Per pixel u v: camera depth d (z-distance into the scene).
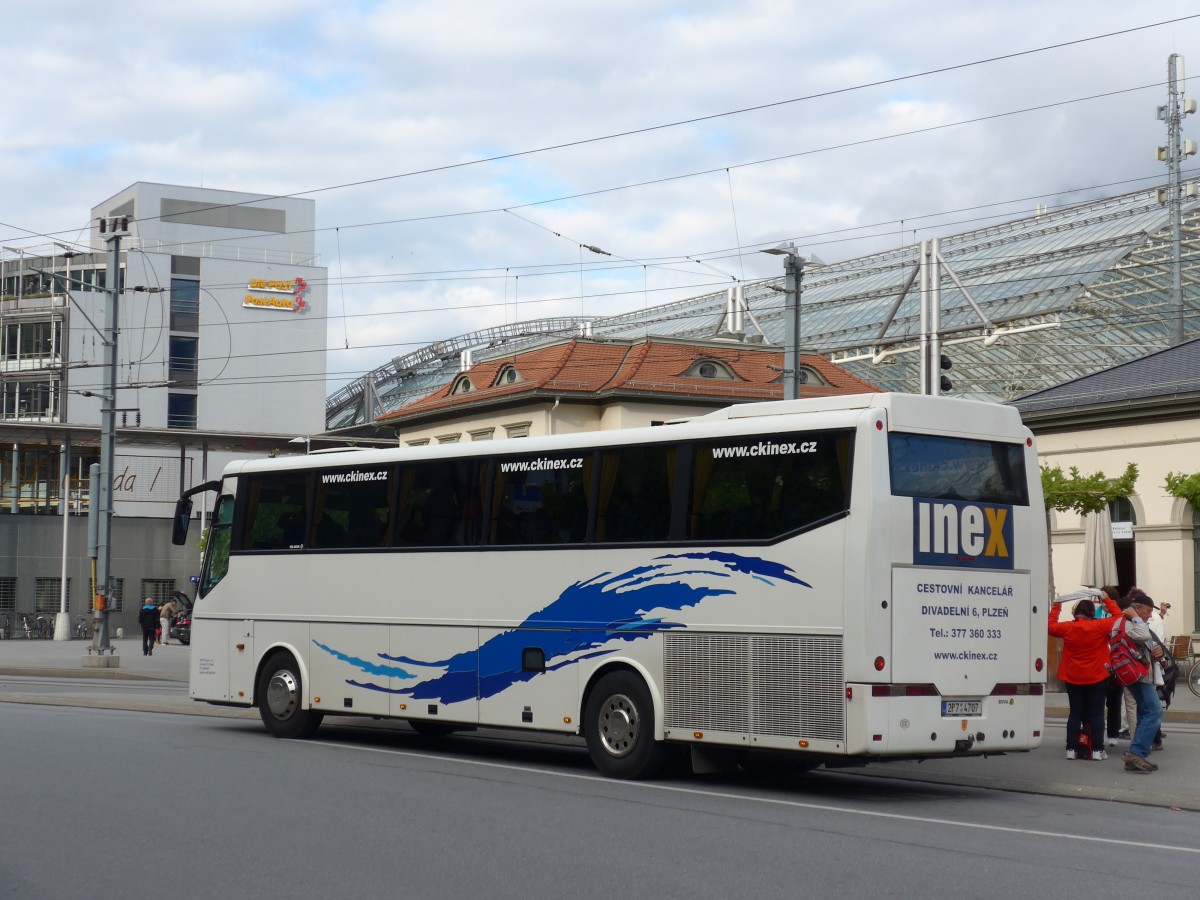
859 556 13.59
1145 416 35.66
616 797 13.62
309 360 107.81
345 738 19.86
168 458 77.38
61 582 70.81
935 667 13.89
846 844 10.95
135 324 101.38
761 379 55.09
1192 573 34.88
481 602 17.02
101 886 9.27
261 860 10.12
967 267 66.00
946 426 14.31
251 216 112.00
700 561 14.82
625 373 53.19
